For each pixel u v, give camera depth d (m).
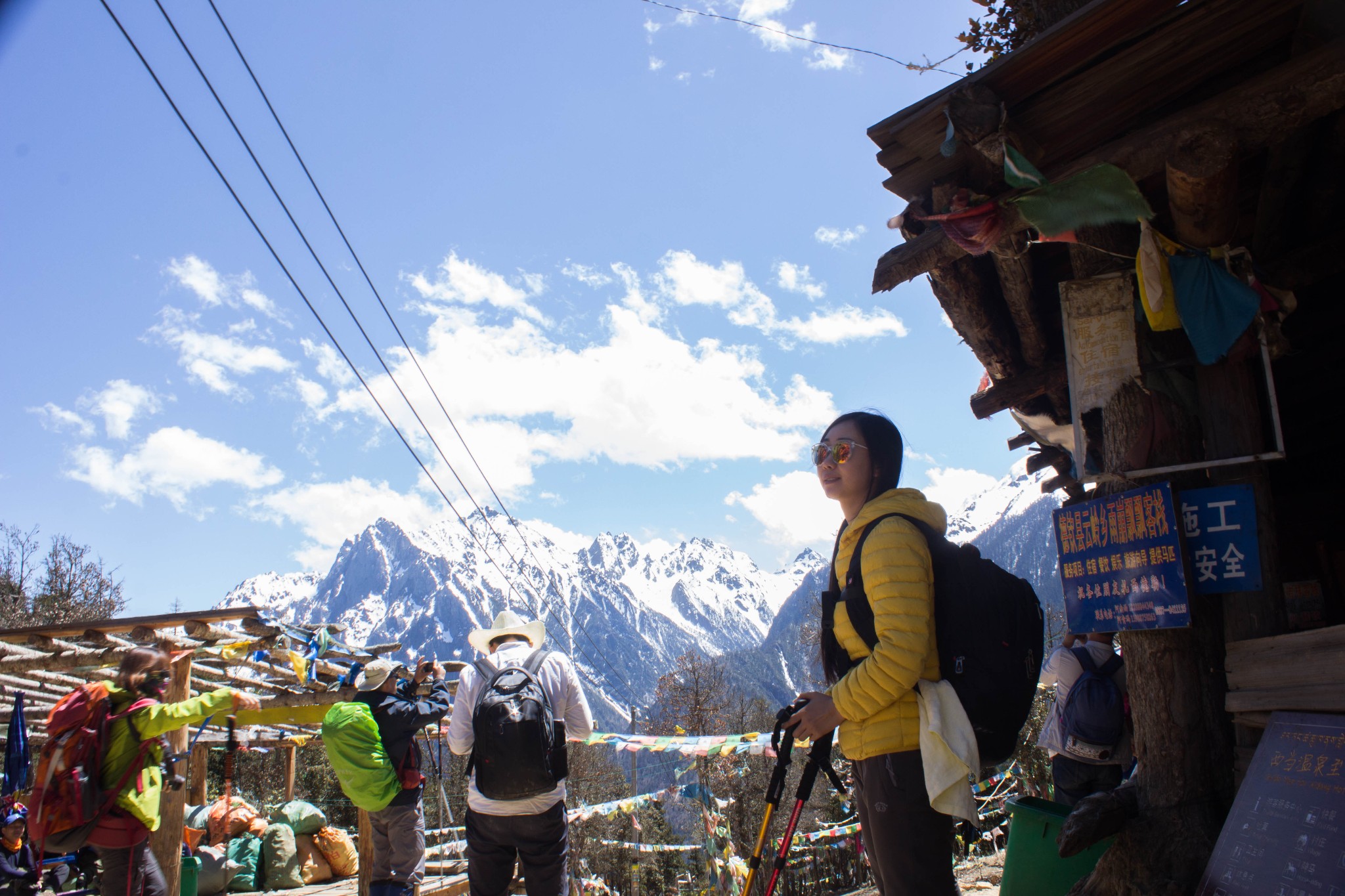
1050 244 4.96
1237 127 3.01
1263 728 2.91
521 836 4.23
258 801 21.09
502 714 4.11
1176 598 3.09
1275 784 2.61
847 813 13.02
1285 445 6.60
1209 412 3.43
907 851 2.23
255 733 12.55
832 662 2.60
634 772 20.06
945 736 2.15
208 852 10.00
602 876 18.22
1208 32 3.15
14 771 8.52
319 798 22.11
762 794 17.11
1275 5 3.06
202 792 11.39
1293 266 4.72
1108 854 3.08
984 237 3.68
